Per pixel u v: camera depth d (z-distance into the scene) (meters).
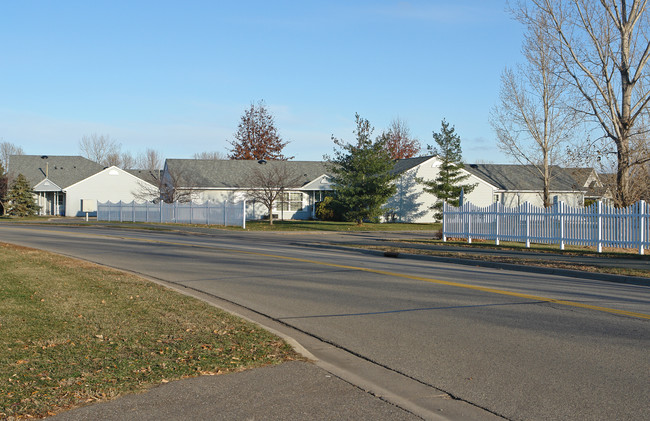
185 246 22.70
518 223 23.42
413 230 38.75
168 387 5.45
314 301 10.70
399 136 81.88
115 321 8.20
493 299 10.83
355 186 41.56
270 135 81.00
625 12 26.94
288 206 52.81
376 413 4.94
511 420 4.93
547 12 29.06
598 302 10.53
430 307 10.05
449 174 46.25
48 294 10.23
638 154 27.94
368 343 7.61
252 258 18.16
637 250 20.52
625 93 27.03
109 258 17.97
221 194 51.69
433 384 5.91
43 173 60.19
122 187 57.59
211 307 9.46
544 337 7.83
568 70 28.98
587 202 54.25
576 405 5.26
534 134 39.19
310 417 4.81
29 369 5.86
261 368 6.12
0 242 21.66
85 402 5.02
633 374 6.17
